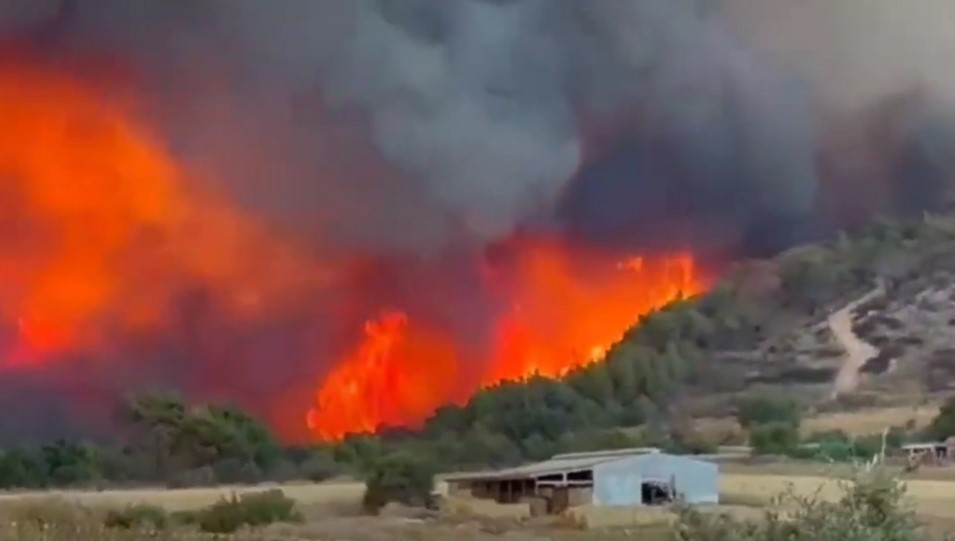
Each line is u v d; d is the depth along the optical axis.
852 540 5.96
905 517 6.05
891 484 6.07
